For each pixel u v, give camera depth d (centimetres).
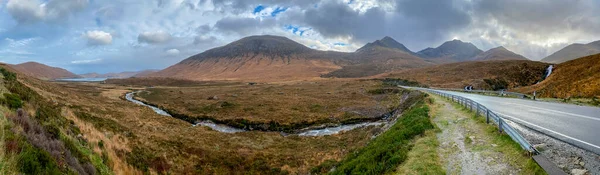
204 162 1933
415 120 1684
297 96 6681
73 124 1538
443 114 1869
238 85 12862
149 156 1761
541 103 2294
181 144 2281
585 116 1456
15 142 704
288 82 13600
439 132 1322
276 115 4197
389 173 923
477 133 1197
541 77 6819
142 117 3659
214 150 2245
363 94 6625
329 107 4853
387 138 1430
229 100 5981
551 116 1493
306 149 2442
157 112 4919
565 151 836
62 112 1848
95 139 1466
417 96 4000
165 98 7100
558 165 739
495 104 2273
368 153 1309
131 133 2295
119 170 1278
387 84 8338
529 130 1163
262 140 2844
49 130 1047
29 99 1431
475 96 3450
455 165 874
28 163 662
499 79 7112
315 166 1816
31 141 800
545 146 906
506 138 998
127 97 7606
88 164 1028
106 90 9325
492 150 938
